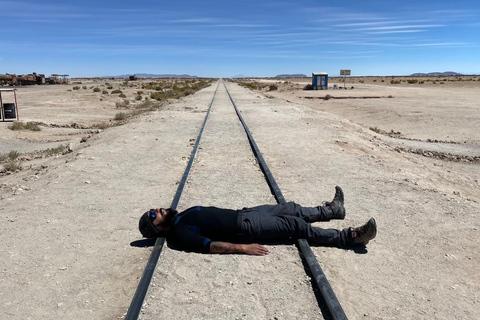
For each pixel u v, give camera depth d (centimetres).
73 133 1970
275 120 1916
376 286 438
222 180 848
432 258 502
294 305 399
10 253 521
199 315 383
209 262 486
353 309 396
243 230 508
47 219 642
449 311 396
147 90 5928
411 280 452
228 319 378
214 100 3425
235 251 497
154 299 409
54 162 1189
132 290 434
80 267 485
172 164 1019
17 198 759
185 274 458
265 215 523
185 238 498
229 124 1748
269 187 793
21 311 397
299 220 521
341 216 614
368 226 507
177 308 394
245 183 823
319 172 920
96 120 2494
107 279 457
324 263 486
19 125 1991
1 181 1016
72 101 3712
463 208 683
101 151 1176
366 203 701
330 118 2083
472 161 1484
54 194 775
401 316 387
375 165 1005
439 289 435
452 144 1802
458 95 4300
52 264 492
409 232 578
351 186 808
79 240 562
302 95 4838
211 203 700
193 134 1486
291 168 958
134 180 871
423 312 394
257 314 385
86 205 709
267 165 984
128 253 520
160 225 522
